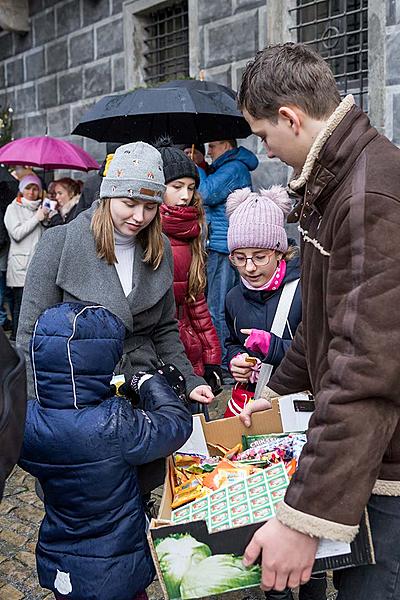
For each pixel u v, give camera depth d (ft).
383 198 4.41
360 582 4.95
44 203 20.24
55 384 6.22
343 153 4.66
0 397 4.10
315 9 18.12
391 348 4.28
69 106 26.89
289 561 4.46
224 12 19.95
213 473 5.98
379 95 15.97
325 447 4.36
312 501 4.36
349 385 4.31
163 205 10.30
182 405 6.81
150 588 8.78
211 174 16.90
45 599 8.75
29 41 28.73
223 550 4.76
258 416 6.95
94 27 25.09
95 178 15.85
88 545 6.36
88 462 6.17
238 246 8.73
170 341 8.67
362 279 4.37
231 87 20.03
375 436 4.33
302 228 5.14
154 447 6.30
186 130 15.98
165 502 5.57
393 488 4.75
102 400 6.40
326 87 4.83
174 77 21.70
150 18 23.47
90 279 7.77
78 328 6.19
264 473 5.55
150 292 8.07
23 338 7.72
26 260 20.51
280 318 8.82
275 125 4.93
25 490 11.70
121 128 15.85
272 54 4.95
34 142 20.83
